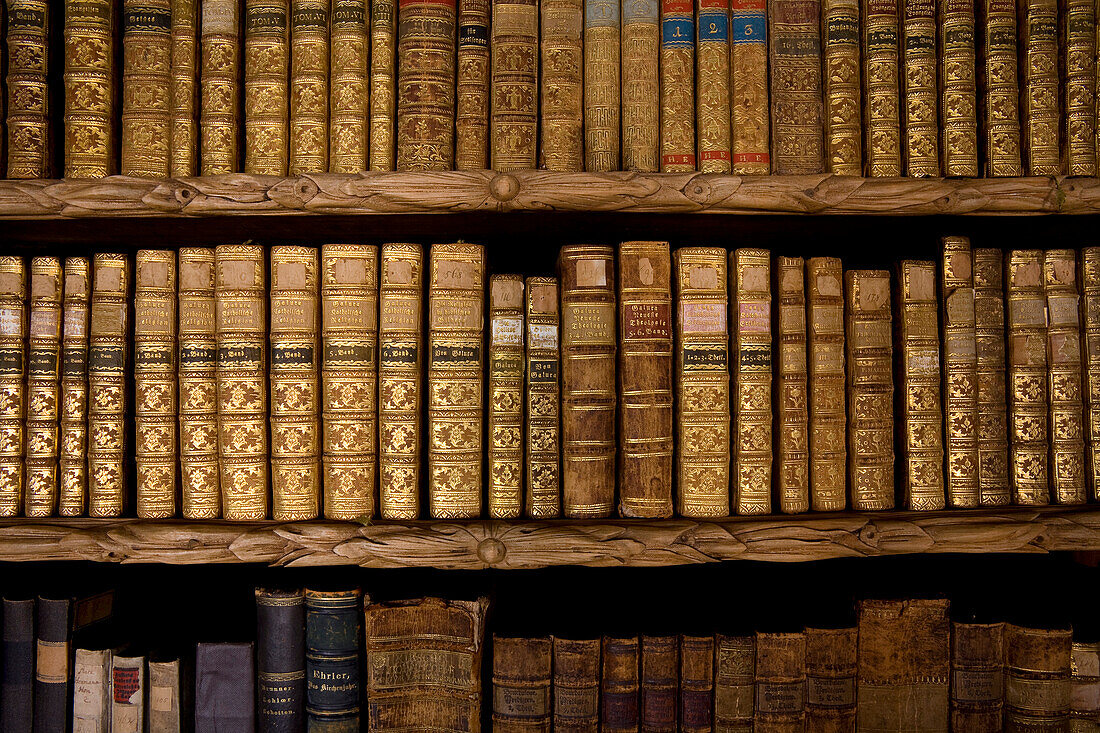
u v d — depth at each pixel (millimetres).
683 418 1147
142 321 1131
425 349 1174
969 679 1168
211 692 1146
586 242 1391
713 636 1174
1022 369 1179
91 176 1116
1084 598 1324
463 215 1143
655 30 1146
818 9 1159
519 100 1133
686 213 1113
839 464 1167
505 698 1160
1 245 1353
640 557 1104
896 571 1537
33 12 1141
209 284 1140
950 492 1168
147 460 1129
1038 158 1148
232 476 1120
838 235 1326
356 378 1122
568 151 1136
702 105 1146
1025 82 1157
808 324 1171
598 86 1140
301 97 1131
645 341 1129
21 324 1147
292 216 1117
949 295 1174
